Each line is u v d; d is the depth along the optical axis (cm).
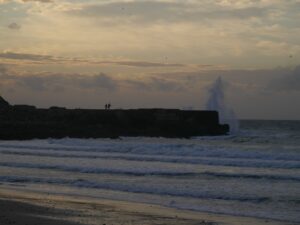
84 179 3722
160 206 2686
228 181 3562
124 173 4031
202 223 2245
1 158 5353
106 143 7400
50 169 4388
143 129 10850
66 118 11844
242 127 15662
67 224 2155
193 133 10825
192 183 3484
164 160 5031
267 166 4491
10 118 11962
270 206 2675
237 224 2239
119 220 2280
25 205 2631
